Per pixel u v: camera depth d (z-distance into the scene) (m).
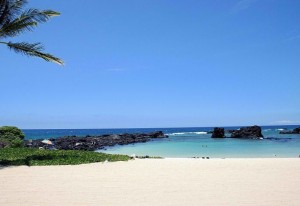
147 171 14.59
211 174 13.63
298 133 101.50
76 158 19.08
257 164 16.89
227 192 10.05
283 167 15.72
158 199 9.17
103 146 54.41
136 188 10.73
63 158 18.97
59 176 13.20
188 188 10.70
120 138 74.31
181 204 8.61
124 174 13.71
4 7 17.34
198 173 13.92
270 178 12.60
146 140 74.00
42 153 22.17
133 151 41.62
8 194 9.86
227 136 86.88
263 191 10.20
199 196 9.53
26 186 11.12
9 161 17.73
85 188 10.75
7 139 30.97
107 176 13.20
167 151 40.53
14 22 17.62
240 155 33.31
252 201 8.91
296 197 9.37
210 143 57.84
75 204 8.65
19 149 26.05
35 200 9.10
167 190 10.38
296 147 44.88
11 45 17.72
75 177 12.96
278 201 8.89
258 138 74.44
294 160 18.78
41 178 12.74
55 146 50.59
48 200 9.10
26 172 14.30
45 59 18.38
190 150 41.38
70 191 10.27
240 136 79.06
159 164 17.12
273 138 74.38
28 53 18.06
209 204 8.61
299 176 13.06
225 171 14.48
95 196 9.57
